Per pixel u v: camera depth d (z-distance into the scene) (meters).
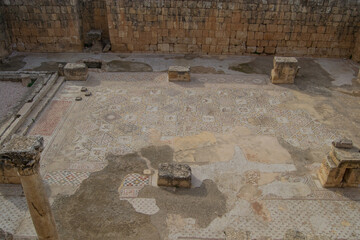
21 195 8.45
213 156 10.12
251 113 12.54
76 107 12.59
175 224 7.82
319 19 17.36
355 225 7.92
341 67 17.20
